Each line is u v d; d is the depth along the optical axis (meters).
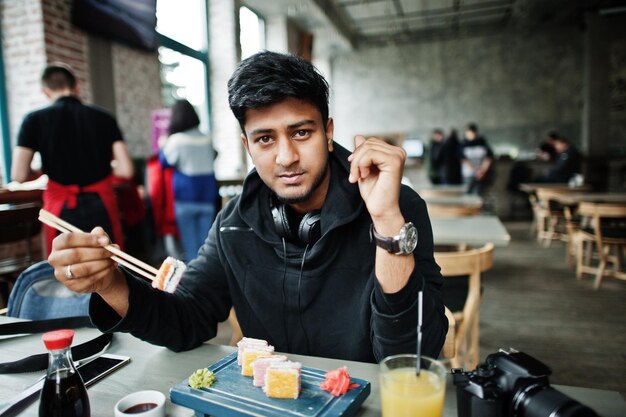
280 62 0.85
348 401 0.69
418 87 9.73
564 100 9.04
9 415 0.72
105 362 0.91
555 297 3.61
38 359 0.91
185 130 3.06
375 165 0.85
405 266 0.80
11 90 3.54
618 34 8.17
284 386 0.70
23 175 2.33
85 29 3.72
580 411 0.53
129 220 3.29
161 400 0.71
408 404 0.58
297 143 0.89
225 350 1.00
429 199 4.25
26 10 3.39
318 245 0.98
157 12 4.55
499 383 0.59
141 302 0.92
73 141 2.35
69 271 0.79
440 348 0.88
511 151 9.40
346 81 10.10
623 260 4.75
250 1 6.57
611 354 2.54
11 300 1.34
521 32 9.12
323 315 1.02
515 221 7.83
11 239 2.43
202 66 6.21
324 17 7.43
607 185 7.72
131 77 4.39
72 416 0.66
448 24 9.05
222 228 1.11
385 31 9.38
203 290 1.10
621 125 8.31
